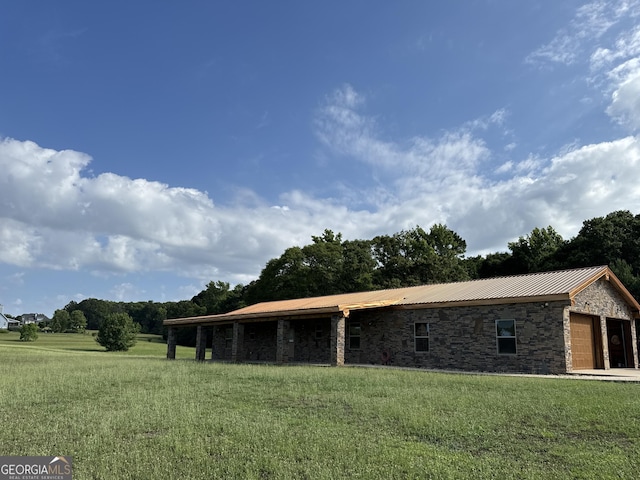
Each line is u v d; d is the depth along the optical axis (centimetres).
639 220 3422
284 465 537
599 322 1809
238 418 764
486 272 4781
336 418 780
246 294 4922
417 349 1925
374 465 541
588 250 3484
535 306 1609
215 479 500
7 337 6794
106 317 4556
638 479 505
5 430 693
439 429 696
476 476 511
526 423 740
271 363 2106
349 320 2228
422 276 4453
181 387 1124
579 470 532
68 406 887
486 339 1717
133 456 567
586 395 976
